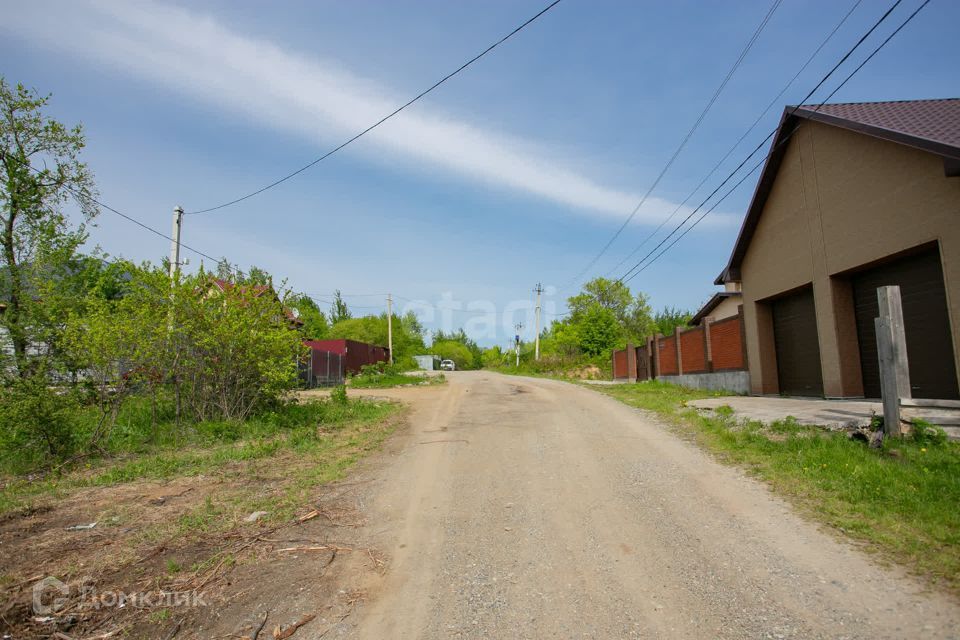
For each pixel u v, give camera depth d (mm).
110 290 10883
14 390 6895
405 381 26516
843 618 2734
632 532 4090
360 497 5309
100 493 5594
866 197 9625
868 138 9555
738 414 9062
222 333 9148
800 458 5703
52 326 7957
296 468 6621
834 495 4531
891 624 2648
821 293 10961
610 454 6770
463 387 22234
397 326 55406
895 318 6047
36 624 2986
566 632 2771
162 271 9008
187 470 6555
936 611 2730
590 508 4695
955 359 7777
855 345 10539
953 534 3549
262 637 2834
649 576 3352
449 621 2932
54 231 11180
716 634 2676
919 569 3170
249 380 10031
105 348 7902
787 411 8812
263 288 10133
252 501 5191
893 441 5758
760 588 3111
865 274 10289
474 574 3494
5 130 11469
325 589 3346
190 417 9469
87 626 2969
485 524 4406
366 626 2912
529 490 5328
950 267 7844
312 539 4184
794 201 11867
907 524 3814
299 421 10258
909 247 8625
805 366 12266
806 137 11352
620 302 50594
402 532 4297
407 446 8008
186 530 4395
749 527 4051
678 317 53625
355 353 34781
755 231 13758
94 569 3676
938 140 7391
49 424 6977
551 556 3725
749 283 14141
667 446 7098
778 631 2662
